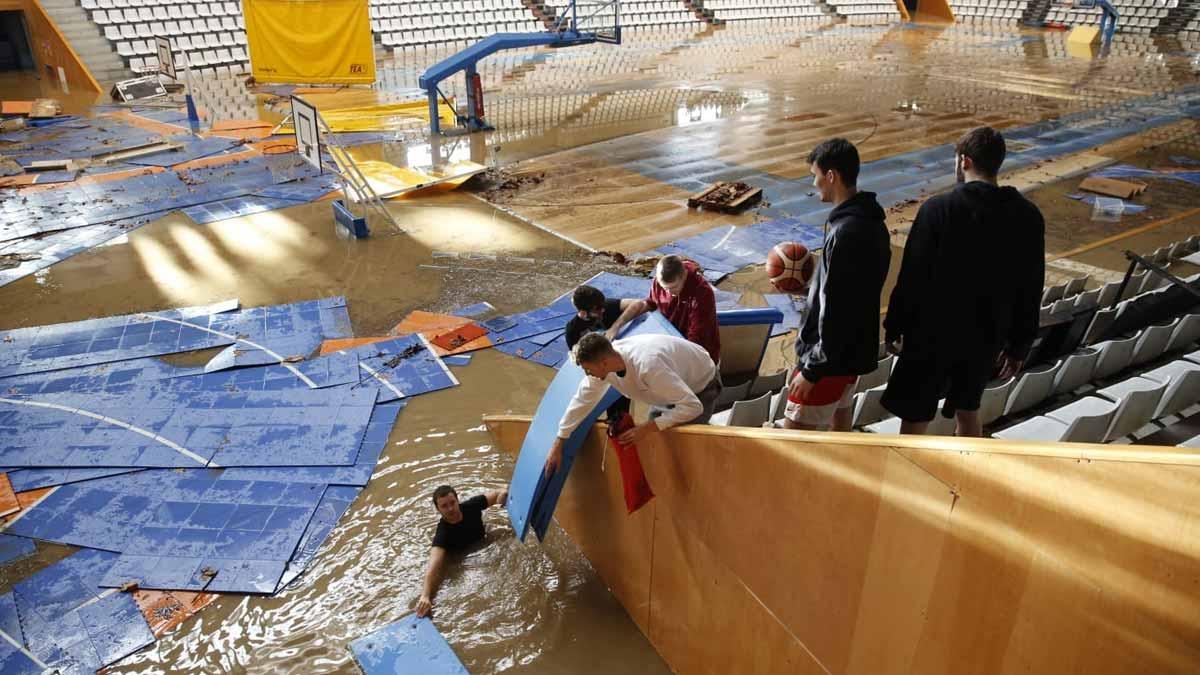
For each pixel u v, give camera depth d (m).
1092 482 1.94
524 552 5.59
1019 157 15.38
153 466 6.41
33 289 9.51
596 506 5.12
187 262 10.30
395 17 26.75
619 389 4.01
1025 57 27.94
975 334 3.47
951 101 20.47
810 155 3.65
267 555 5.55
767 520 3.43
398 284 9.73
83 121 17.28
